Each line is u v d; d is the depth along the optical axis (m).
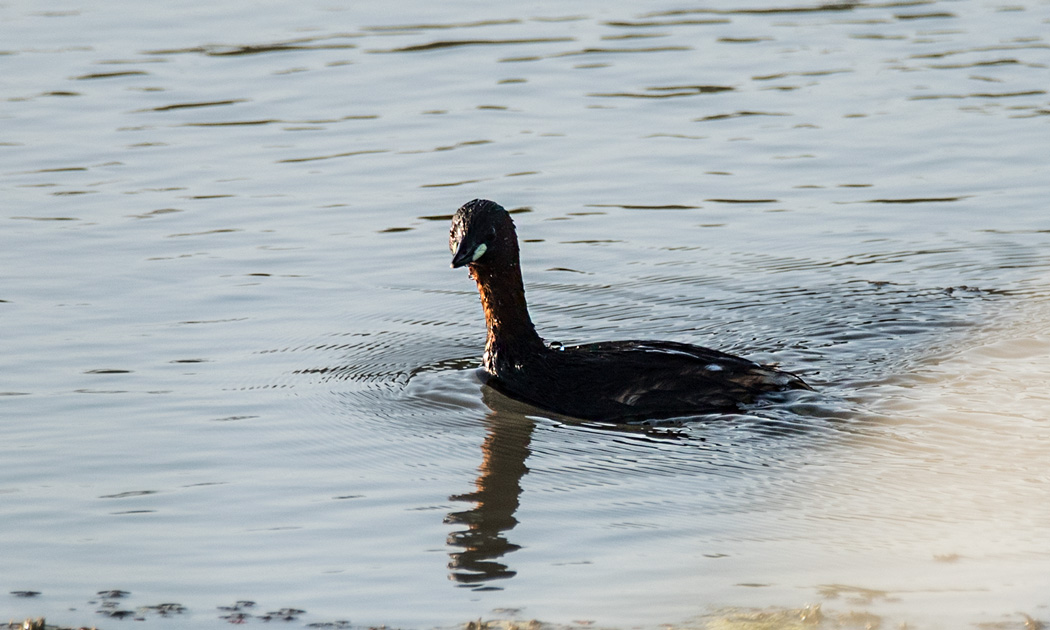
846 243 18.25
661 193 20.14
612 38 27.80
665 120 23.20
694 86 24.89
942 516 10.74
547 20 29.23
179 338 15.30
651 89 24.75
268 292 16.78
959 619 8.98
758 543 10.41
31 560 10.31
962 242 18.16
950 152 21.44
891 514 10.83
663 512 11.05
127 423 13.02
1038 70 25.14
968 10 29.67
